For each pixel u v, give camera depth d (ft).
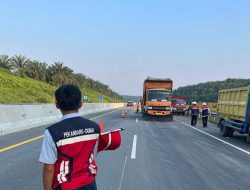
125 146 50.83
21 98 196.13
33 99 208.03
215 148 52.85
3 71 244.83
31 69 304.71
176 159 41.32
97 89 516.73
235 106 68.33
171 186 28.04
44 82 302.45
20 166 34.42
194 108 103.71
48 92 247.91
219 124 78.38
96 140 12.11
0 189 26.09
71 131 11.47
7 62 290.15
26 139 54.49
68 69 365.20
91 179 11.71
